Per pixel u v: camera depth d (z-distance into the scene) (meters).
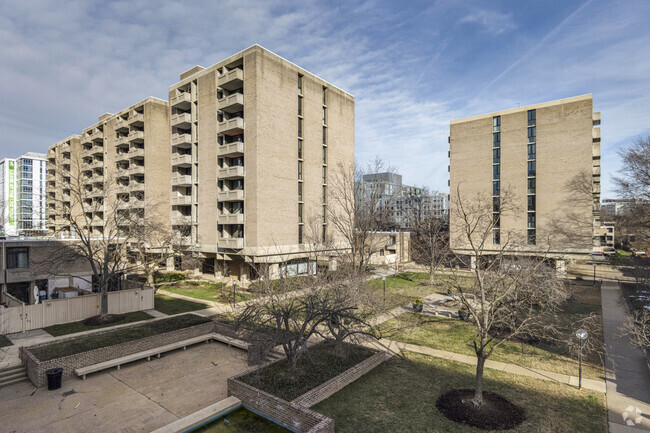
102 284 23.17
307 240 37.00
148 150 45.28
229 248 35.50
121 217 28.67
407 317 23.62
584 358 16.66
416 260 53.25
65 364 14.52
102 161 58.97
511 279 13.36
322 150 41.53
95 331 20.45
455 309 25.81
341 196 39.91
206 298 29.56
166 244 35.25
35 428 11.04
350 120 45.94
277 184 35.25
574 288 32.56
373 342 18.77
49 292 30.97
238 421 11.38
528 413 11.73
